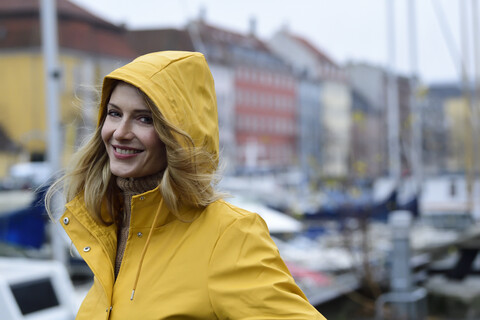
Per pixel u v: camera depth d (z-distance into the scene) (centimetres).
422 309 764
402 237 753
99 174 219
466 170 1398
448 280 1047
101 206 218
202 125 201
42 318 397
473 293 949
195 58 204
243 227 187
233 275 182
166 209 195
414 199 1381
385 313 762
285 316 176
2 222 792
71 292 423
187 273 186
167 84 195
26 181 979
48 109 736
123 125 197
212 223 190
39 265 427
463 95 1384
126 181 206
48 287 414
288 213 1139
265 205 1202
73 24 1067
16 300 388
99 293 205
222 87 2953
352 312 775
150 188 204
